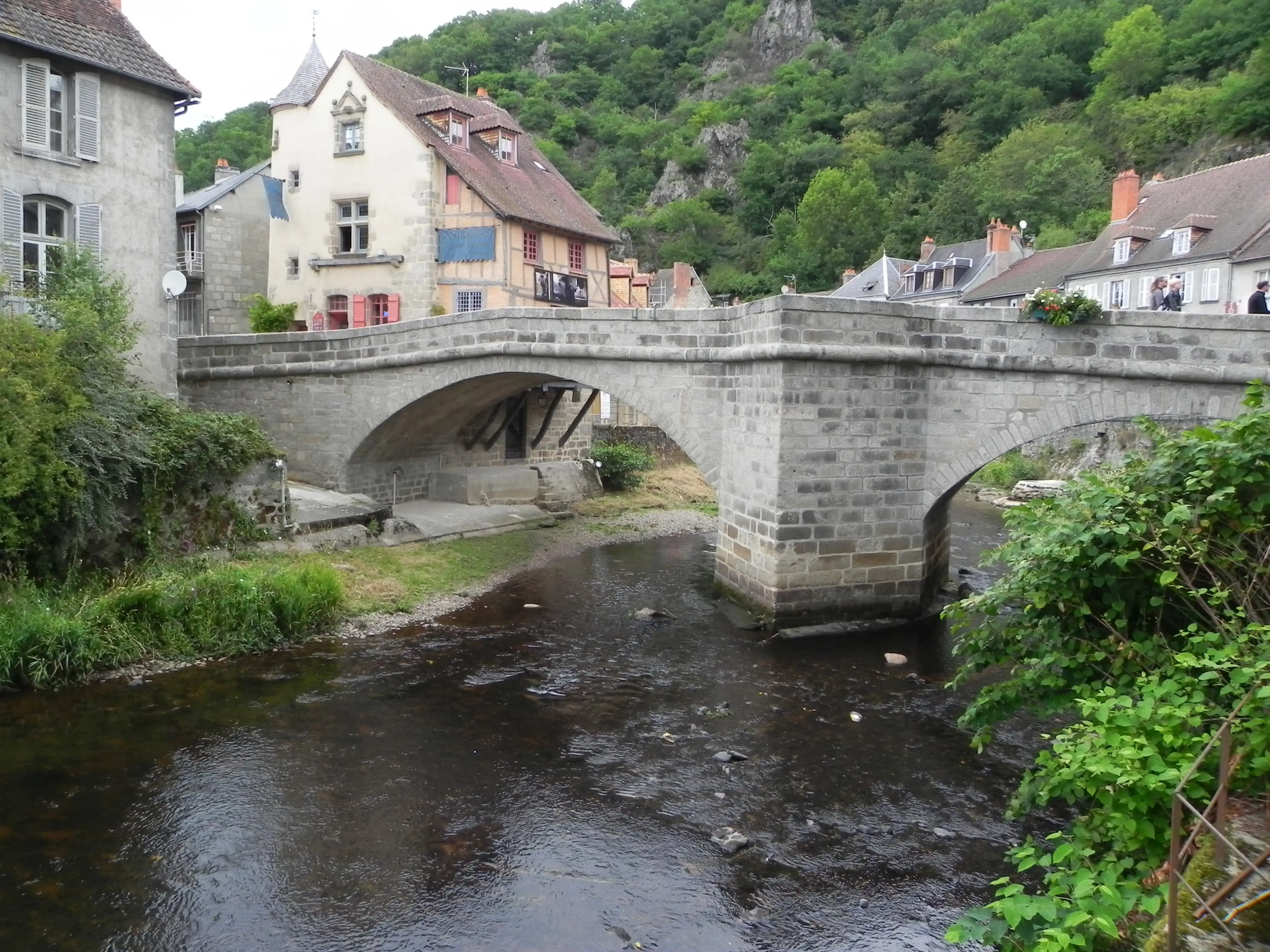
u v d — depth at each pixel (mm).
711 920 6926
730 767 9547
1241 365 12961
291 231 28625
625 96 92750
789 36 93250
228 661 12273
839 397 14352
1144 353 13492
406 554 18000
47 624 11172
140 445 13594
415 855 7762
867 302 14250
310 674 11977
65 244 15664
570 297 30156
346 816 8375
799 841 8102
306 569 14156
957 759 9797
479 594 16688
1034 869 7609
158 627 12289
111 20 17703
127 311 15555
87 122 16500
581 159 84812
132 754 9477
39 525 11930
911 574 15062
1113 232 37562
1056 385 14055
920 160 67750
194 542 14859
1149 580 6078
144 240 17672
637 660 13031
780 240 70562
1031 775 6500
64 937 6527
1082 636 6324
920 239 60906
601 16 104375
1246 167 33969
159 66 17906
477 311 18078
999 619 9359
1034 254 44000
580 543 22141
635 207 80312
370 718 10633
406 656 12906
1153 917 4484
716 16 101375
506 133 30359
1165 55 59156
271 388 20547
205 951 6434
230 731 10133
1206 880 4117
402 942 6582
